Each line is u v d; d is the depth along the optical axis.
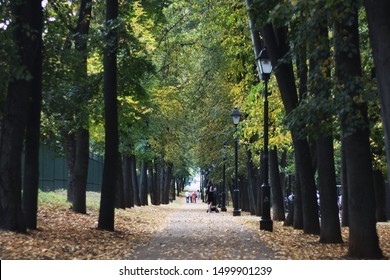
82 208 21.38
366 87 11.22
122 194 31.33
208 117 33.84
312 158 18.75
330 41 11.49
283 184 43.62
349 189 11.11
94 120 21.16
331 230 14.84
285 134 23.39
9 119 13.21
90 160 42.22
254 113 24.22
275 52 16.84
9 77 12.84
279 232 18.48
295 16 13.23
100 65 22.77
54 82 17.39
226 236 16.97
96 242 13.81
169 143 38.50
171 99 31.39
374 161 22.64
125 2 19.72
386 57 7.75
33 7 13.82
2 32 12.90
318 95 12.06
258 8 13.38
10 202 13.15
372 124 13.28
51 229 15.21
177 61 29.11
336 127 13.38
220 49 27.78
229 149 38.94
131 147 32.03
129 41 17.20
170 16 28.41
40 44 14.38
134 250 13.03
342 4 10.13
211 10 25.23
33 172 14.59
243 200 46.59
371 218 10.99
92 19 22.08
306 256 11.86
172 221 25.95
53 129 21.08
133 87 18.69
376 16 7.84
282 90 16.89
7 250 10.68
